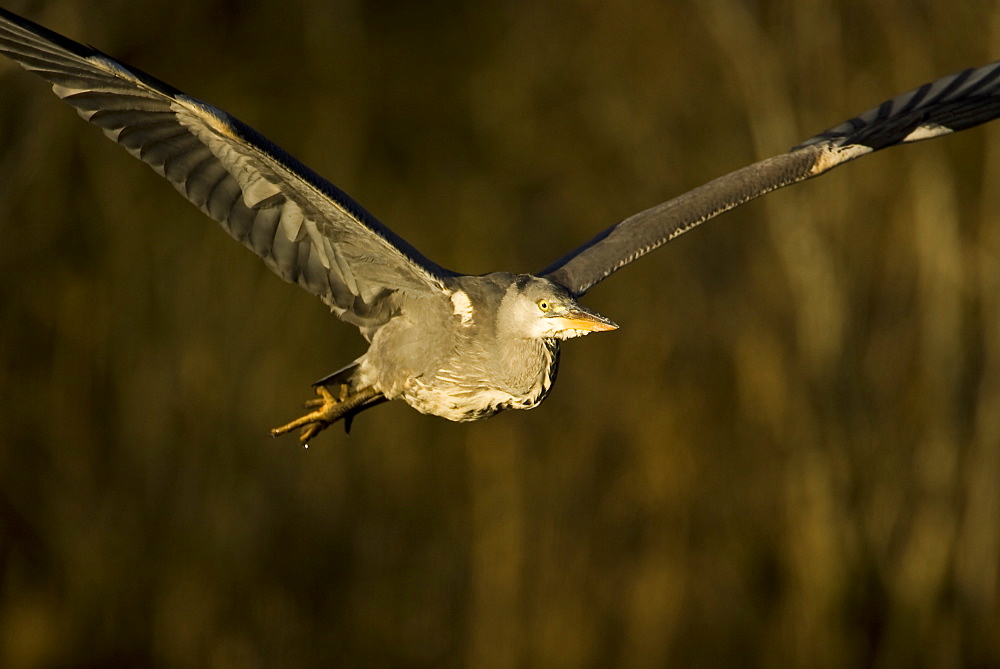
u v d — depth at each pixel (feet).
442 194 61.05
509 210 60.34
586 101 61.52
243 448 49.37
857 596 49.11
